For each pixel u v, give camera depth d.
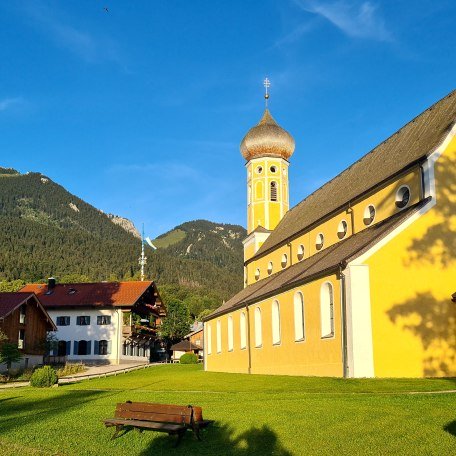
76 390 32.38
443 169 32.72
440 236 32.00
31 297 57.88
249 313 49.00
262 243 65.06
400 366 30.36
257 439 16.86
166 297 146.75
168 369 59.06
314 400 21.56
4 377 47.44
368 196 38.66
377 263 31.27
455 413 17.78
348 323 30.98
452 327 31.12
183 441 17.38
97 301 75.31
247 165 69.75
